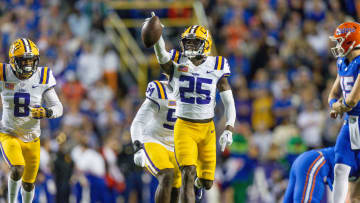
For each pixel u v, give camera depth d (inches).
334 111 948.0
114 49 2121.1
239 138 1596.9
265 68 2014.0
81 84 1988.2
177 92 898.7
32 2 2352.4
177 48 2003.0
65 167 1503.4
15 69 946.1
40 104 971.9
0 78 948.6
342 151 917.8
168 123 994.7
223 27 2171.5
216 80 901.8
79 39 2148.1
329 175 986.1
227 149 1589.6
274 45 2063.2
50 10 2288.4
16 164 948.0
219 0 2228.1
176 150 900.6
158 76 2062.0
